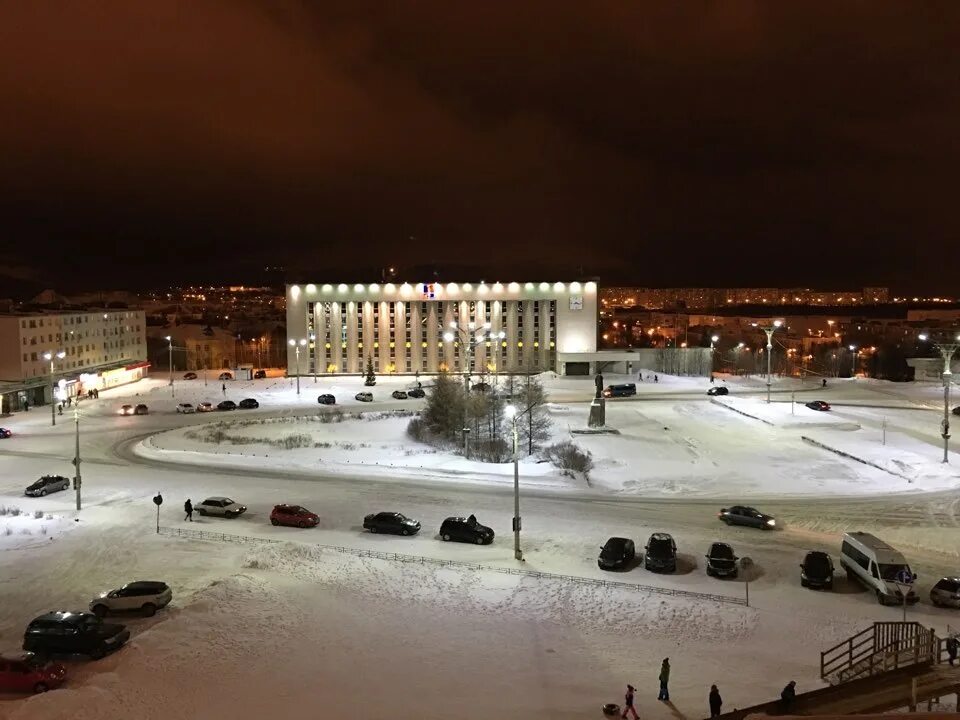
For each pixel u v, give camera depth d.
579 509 51.44
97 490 56.38
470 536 44.03
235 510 49.50
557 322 138.50
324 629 32.19
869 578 37.03
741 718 21.62
